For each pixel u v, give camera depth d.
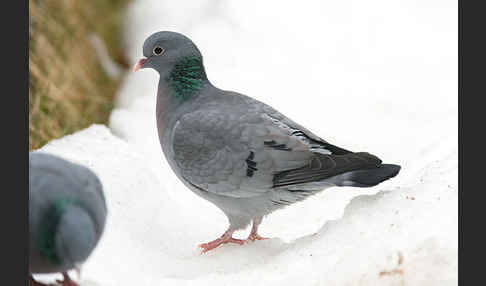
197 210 10.47
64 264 6.41
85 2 15.51
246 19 16.09
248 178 8.30
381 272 6.27
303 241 7.97
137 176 10.27
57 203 6.29
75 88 13.38
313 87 13.65
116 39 16.19
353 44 15.51
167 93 8.97
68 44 13.88
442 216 6.76
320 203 10.35
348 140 11.97
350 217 7.73
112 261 8.05
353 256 6.61
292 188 8.30
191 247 9.19
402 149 11.68
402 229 6.79
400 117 12.78
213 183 8.48
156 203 9.92
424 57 14.95
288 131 8.41
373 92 13.50
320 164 8.11
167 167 11.40
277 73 14.20
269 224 9.99
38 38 12.81
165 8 16.80
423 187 7.85
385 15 16.56
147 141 12.09
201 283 7.38
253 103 8.76
